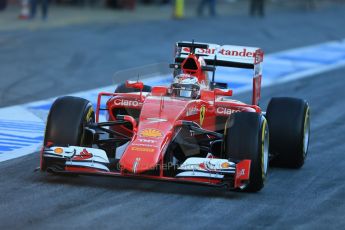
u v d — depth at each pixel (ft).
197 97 110.32
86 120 104.83
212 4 424.05
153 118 102.37
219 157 108.17
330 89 219.82
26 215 88.17
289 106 120.78
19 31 309.01
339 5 604.90
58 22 349.61
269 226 88.33
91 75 221.87
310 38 360.69
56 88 197.67
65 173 99.81
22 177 106.42
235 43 318.04
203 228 86.07
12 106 170.19
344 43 349.20
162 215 90.38
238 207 95.76
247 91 208.64
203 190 103.24
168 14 423.64
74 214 89.20
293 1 601.62
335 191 107.14
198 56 119.24
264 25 401.70
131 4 433.48
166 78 213.87
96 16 387.75
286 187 108.58
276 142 119.55
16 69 224.12
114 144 113.50
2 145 130.00
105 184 103.76
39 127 148.46
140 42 302.04
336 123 167.73
